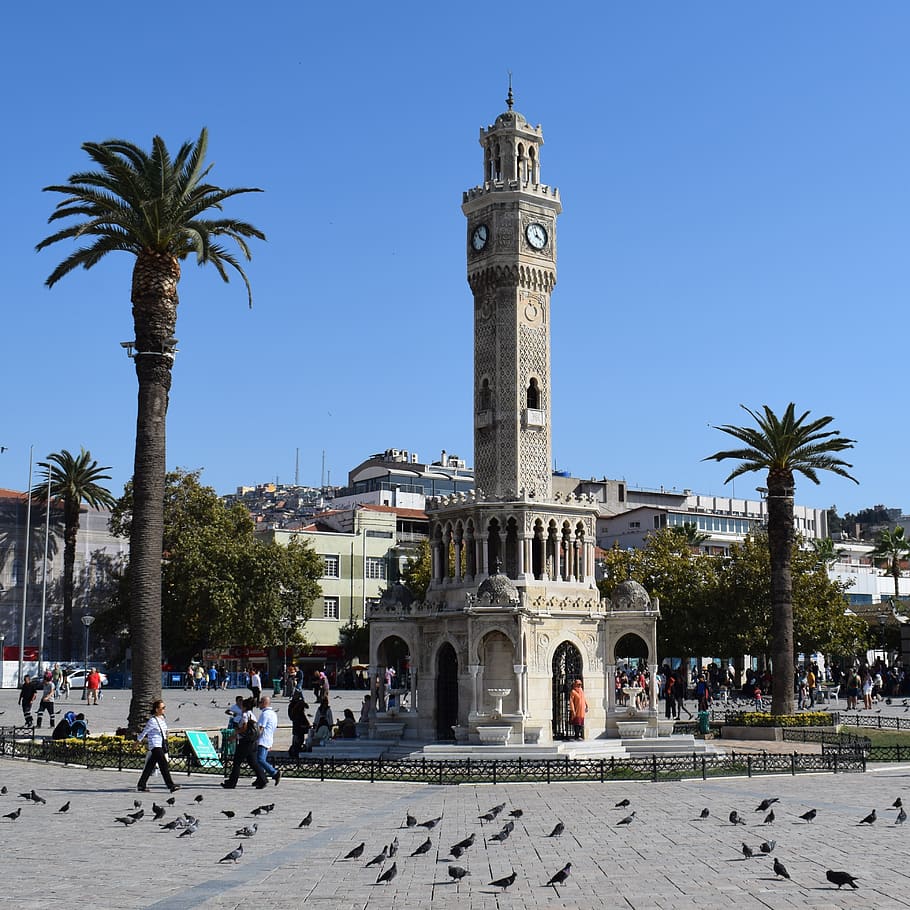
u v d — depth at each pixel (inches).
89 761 1819.6
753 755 1809.8
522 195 2357.3
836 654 4485.7
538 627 2172.7
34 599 4872.0
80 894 834.2
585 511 2322.8
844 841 1070.4
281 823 1213.1
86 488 4753.9
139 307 2053.4
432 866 948.0
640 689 2405.3
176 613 4411.9
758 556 4025.6
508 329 2336.4
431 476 7549.2
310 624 5270.7
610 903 797.9
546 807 1376.7
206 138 2135.8
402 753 2127.2
